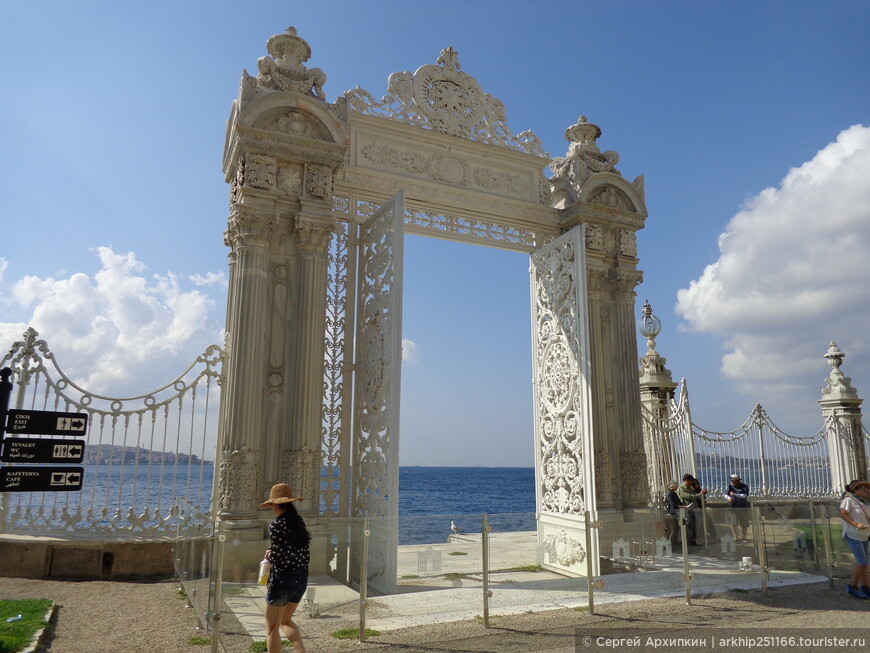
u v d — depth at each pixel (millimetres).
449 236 12875
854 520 8859
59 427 8805
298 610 7383
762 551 9469
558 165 14266
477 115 13453
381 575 8984
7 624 6312
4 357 8984
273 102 10711
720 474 15359
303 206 10703
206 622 6320
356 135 12203
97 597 7859
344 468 10805
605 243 13695
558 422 12492
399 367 9953
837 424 17484
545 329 13258
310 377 10320
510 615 7656
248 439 9758
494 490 85938
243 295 10180
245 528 9367
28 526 9273
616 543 10094
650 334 15953
